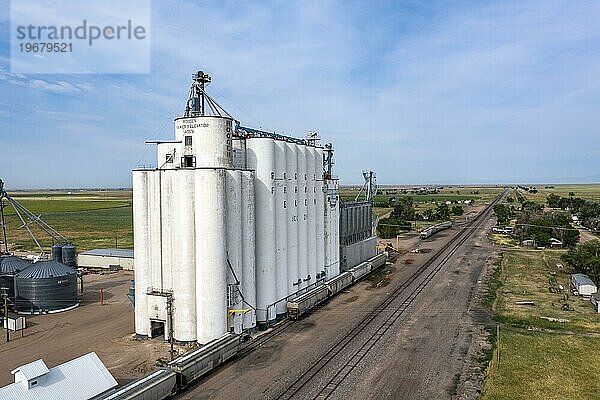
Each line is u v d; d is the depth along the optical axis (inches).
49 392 1049.5
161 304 1656.0
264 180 1872.5
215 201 1588.3
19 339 1744.6
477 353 1576.0
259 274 1876.2
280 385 1326.3
